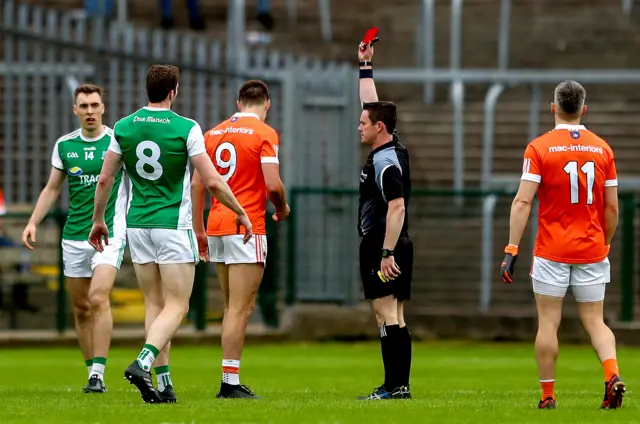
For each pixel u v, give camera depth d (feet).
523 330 222.69
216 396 114.01
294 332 219.20
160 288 107.24
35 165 213.05
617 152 270.67
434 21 316.81
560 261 99.81
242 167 112.47
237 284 112.68
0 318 211.61
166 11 298.76
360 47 118.11
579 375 159.94
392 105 109.40
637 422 90.22
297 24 322.34
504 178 259.80
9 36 201.87
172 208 104.37
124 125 104.47
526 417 93.30
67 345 204.23
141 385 100.63
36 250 212.84
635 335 215.72
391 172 107.24
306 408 99.30
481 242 233.55
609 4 327.26
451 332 224.74
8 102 213.46
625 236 218.59
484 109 279.28
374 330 223.30
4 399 111.34
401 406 101.71
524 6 324.19
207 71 217.15
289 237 221.87
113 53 209.05
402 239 110.11
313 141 226.38
